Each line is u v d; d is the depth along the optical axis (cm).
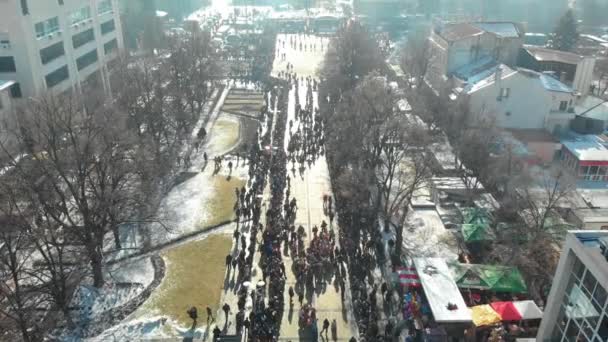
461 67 8456
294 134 7094
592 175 6134
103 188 3819
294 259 4231
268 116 8044
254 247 4419
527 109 6912
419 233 4794
